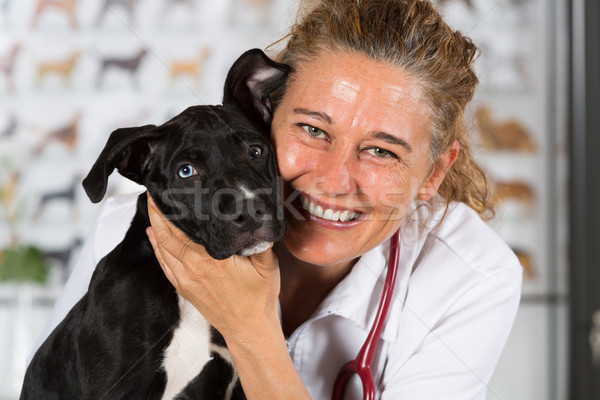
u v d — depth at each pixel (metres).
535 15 3.89
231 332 1.33
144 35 3.87
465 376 1.49
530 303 3.93
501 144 3.89
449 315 1.53
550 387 3.93
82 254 1.79
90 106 3.87
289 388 1.30
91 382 1.42
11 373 3.72
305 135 1.39
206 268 1.32
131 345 1.42
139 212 1.48
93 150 3.87
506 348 3.94
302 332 1.56
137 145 1.43
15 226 3.83
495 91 3.88
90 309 1.46
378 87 1.34
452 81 1.45
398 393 1.49
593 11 3.76
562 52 3.90
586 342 3.76
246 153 1.40
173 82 3.87
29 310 3.79
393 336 1.51
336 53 1.37
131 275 1.43
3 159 3.82
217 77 3.86
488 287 1.55
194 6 3.85
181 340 1.46
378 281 1.58
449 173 1.75
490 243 1.64
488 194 2.00
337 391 1.51
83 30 3.86
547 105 3.92
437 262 1.60
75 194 3.87
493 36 3.88
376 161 1.39
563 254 3.92
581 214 3.78
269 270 1.33
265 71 1.45
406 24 1.40
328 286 1.62
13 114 3.87
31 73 3.87
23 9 3.85
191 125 1.41
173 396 1.51
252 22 3.85
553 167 3.92
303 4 1.60
